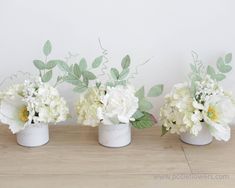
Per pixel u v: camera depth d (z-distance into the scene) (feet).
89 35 3.33
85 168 2.58
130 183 2.36
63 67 3.01
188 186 2.32
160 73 3.44
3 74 3.46
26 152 2.87
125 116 2.71
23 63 3.43
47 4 3.25
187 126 2.79
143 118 2.99
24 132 2.93
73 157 2.78
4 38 3.34
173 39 3.34
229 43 3.35
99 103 2.82
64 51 3.38
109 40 3.34
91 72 3.12
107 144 2.97
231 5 3.24
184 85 2.97
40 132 2.96
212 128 2.80
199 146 3.00
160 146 3.00
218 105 2.85
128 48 3.37
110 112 2.72
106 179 2.41
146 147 2.98
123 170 2.55
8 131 3.37
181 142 3.10
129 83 3.17
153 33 3.33
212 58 3.40
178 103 2.82
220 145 3.02
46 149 2.94
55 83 3.46
